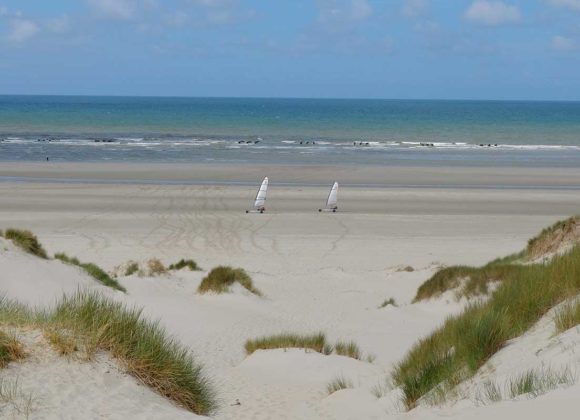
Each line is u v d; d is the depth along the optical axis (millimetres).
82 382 6398
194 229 35188
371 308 20984
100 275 19859
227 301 20469
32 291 15891
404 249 31391
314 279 25453
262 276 25594
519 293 9250
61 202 41844
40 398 5961
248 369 13094
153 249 30297
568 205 44312
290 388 11461
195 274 23891
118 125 131250
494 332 8195
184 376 7363
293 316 19797
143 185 49844
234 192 47344
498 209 42469
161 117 166750
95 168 59125
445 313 19000
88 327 7184
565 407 4949
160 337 7645
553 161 72938
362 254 30406
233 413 9516
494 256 29953
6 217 36719
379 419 6852
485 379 7250
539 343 7426
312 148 86062
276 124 143625
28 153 71750
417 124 150000
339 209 41625
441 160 72375
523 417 5016
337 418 8914
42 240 31312
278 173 58562
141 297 19578
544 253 22031
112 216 37844
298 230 35375
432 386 8242
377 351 15031
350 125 143000
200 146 85750
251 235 34031
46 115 166125
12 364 6375
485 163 69688
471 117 190500
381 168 63344
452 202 44688
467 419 5457
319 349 14414
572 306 7832
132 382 6715
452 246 31984
